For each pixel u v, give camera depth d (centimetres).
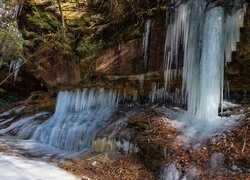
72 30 824
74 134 675
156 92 653
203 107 495
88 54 787
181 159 412
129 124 547
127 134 524
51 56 921
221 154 392
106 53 746
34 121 895
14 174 417
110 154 511
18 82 1360
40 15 863
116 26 750
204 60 505
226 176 365
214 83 493
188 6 556
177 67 588
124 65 703
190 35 547
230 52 501
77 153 575
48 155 606
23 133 822
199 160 400
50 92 1112
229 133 425
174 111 557
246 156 369
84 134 652
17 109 1132
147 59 656
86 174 464
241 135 411
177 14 584
